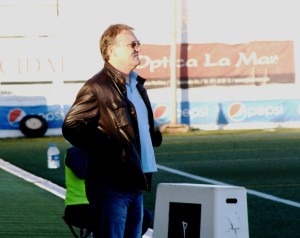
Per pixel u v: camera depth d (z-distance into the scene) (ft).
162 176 73.61
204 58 129.18
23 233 44.27
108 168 25.89
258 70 130.11
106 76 26.30
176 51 128.06
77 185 33.35
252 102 130.11
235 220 27.27
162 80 127.65
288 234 44.65
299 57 130.72
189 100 128.98
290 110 130.82
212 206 27.09
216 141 108.06
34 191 62.34
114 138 25.89
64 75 125.18
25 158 90.22
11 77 123.95
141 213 26.78
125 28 26.40
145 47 127.13
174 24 123.03
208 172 76.07
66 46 125.18
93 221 26.23
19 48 124.26
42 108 124.16
